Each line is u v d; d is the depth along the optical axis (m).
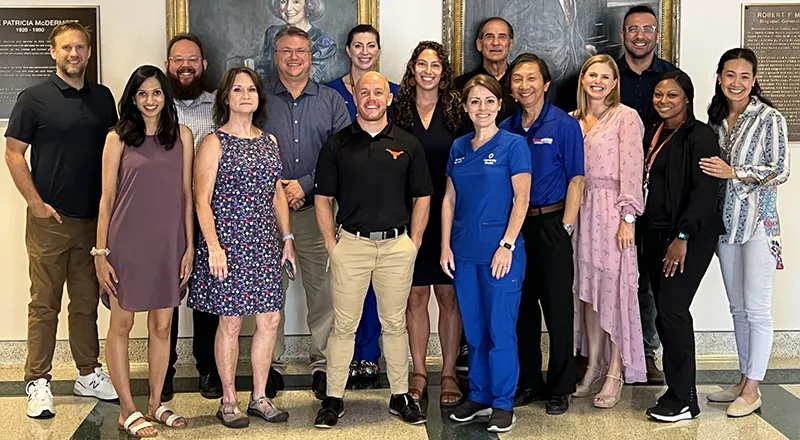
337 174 3.68
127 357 3.63
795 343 4.86
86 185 3.94
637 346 3.95
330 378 3.79
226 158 3.53
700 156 3.71
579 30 4.67
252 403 3.83
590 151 3.92
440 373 4.52
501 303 3.62
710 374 4.52
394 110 4.00
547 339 4.86
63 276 3.99
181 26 4.55
